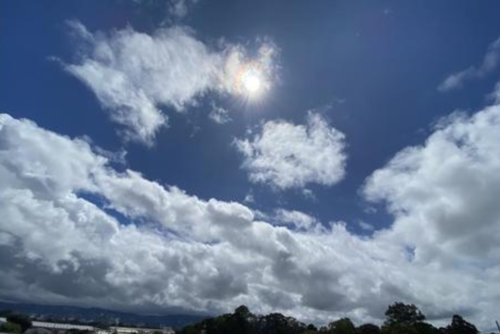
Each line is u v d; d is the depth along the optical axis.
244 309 161.62
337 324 125.81
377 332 117.56
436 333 111.88
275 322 164.62
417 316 118.81
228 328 148.50
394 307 122.06
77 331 197.62
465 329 115.81
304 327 164.25
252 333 159.50
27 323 169.38
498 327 103.31
